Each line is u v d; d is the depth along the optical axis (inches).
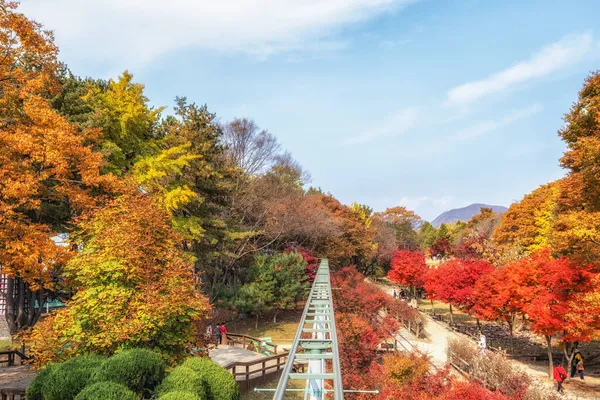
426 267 1812.3
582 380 779.4
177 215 1037.8
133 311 440.1
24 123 593.9
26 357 645.9
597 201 802.2
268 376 662.5
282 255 1354.6
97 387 332.8
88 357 408.5
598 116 729.0
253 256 1366.9
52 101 794.8
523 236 1926.7
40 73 602.5
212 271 1189.1
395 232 3093.0
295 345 264.7
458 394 489.7
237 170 1159.6
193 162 993.5
